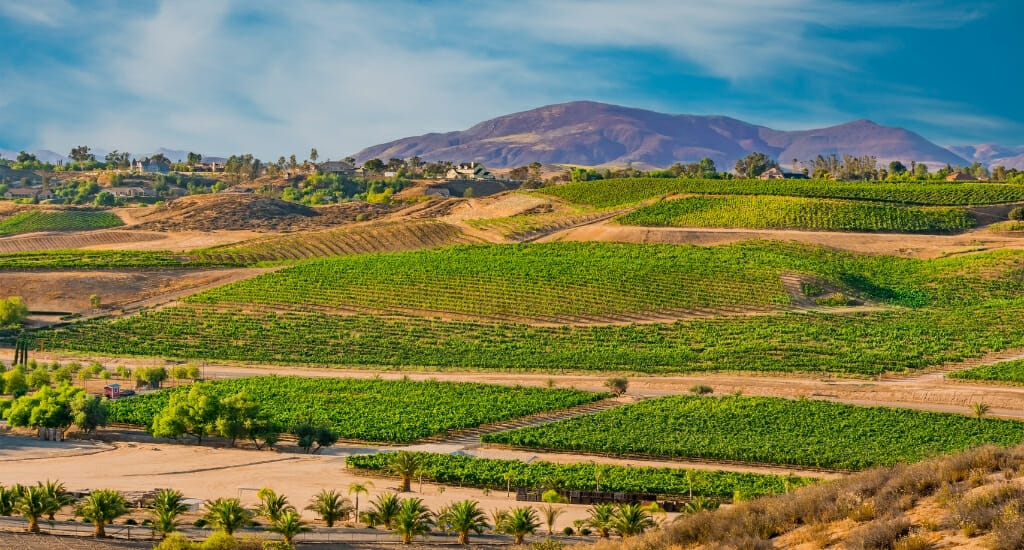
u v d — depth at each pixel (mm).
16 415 102688
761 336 153375
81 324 163750
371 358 146375
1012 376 127812
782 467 94250
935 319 160875
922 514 35875
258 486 82125
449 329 159500
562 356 145375
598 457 98250
